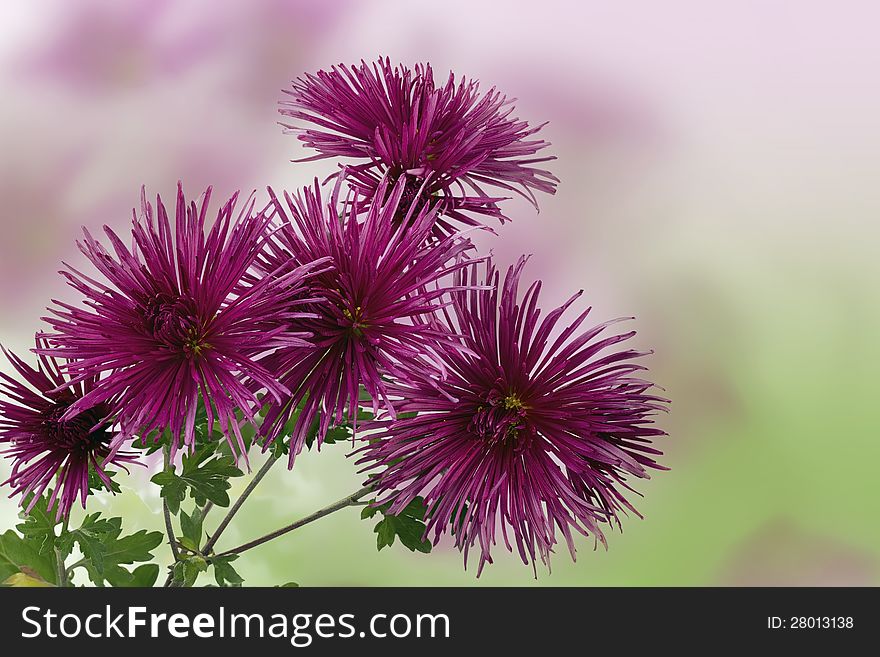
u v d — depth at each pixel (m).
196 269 0.73
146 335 0.73
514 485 0.76
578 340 0.77
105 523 0.80
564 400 0.76
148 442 0.76
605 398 0.76
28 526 0.79
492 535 0.75
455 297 0.77
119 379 0.72
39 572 0.82
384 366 0.73
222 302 0.73
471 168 0.80
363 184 0.80
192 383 0.72
